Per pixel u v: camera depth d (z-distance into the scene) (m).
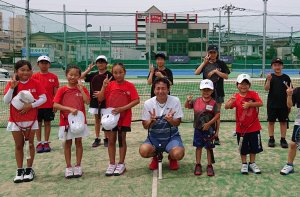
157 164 5.40
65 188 4.68
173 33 49.41
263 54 22.19
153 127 5.19
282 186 4.65
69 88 5.15
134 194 4.42
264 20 21.98
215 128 5.19
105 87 5.18
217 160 5.88
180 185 4.72
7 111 11.81
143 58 48.47
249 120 5.14
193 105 5.29
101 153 6.39
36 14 21.16
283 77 6.60
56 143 7.21
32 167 5.62
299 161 5.78
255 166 5.25
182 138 7.48
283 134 6.69
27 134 4.93
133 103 5.16
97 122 6.86
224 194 4.39
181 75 33.50
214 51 6.68
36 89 4.99
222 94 6.76
